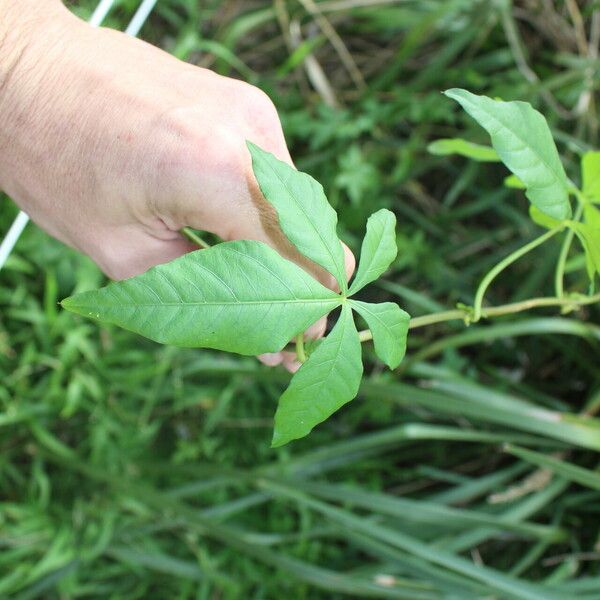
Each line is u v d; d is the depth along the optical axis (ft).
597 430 2.19
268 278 1.10
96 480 2.78
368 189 2.98
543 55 3.14
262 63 3.28
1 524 2.66
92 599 2.79
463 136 2.92
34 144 1.38
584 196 1.36
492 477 2.56
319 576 2.39
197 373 2.88
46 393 2.74
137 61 1.37
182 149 1.27
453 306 3.01
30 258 2.67
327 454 2.55
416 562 2.31
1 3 1.37
